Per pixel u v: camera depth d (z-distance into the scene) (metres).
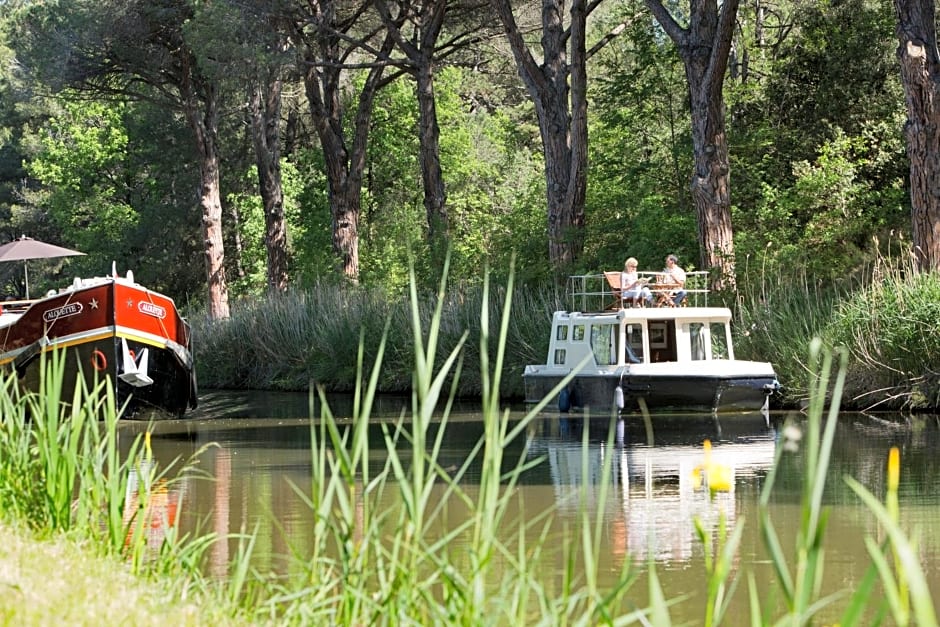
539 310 31.05
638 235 35.06
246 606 6.48
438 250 40.31
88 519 8.09
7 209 84.50
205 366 42.88
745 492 13.62
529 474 15.54
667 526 11.43
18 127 86.38
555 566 9.46
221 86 43.12
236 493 13.72
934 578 9.02
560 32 36.75
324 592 6.29
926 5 25.30
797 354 24.94
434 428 22.75
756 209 35.47
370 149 64.44
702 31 29.53
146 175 73.31
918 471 14.98
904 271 25.39
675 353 25.81
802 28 40.75
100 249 70.75
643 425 22.92
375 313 36.25
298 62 41.91
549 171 36.56
